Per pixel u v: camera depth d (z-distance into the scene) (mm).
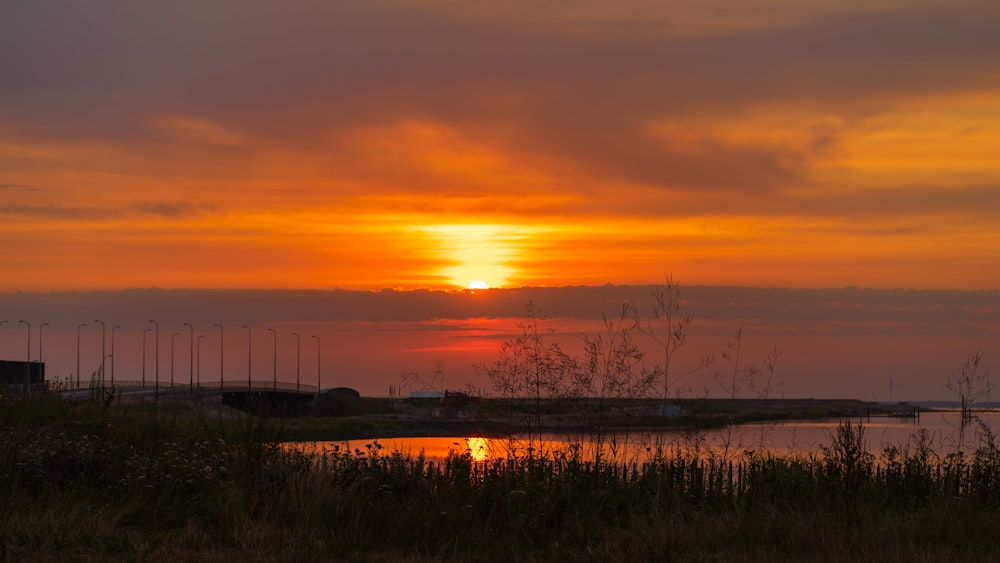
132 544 11484
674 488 14242
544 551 12000
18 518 12172
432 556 11820
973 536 12547
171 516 13000
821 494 14453
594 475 14320
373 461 14586
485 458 14836
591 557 11547
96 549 11250
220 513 12820
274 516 12969
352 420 102375
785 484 14711
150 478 14148
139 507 13234
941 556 11352
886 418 137500
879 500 14766
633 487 14328
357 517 12547
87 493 13977
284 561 11109
